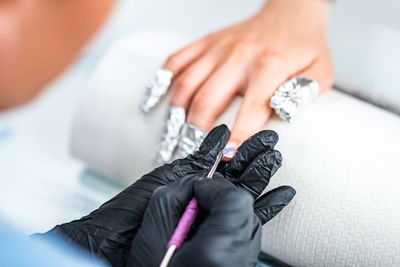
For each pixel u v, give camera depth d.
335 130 0.39
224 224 0.32
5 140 0.54
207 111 0.40
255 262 0.34
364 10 0.61
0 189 0.48
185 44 0.47
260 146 0.37
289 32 0.44
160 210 0.33
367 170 0.37
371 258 0.36
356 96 0.46
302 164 0.38
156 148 0.42
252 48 0.42
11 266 0.24
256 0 0.77
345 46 0.54
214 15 0.78
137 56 0.45
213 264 0.31
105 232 0.35
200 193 0.33
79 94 0.61
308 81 0.40
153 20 0.74
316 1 0.46
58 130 0.57
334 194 0.37
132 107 0.43
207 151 0.38
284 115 0.39
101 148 0.45
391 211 0.36
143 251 0.33
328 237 0.37
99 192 0.48
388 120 0.40
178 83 0.42
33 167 0.52
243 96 0.41
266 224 0.38
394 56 0.52
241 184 0.37
